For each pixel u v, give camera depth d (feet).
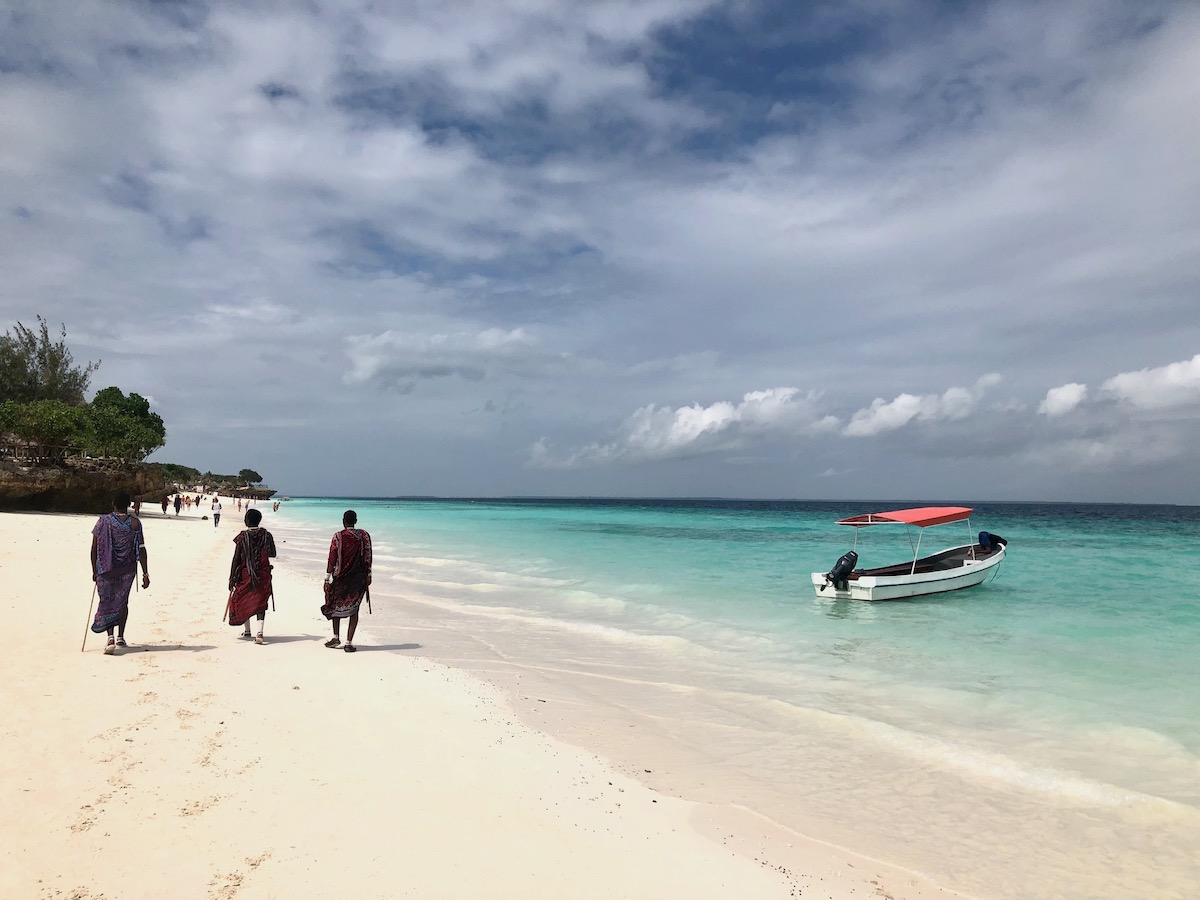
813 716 28.14
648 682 33.22
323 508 375.04
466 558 92.58
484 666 34.83
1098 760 24.30
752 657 38.52
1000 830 19.24
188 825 15.30
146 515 165.89
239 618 34.19
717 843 17.56
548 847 16.08
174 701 23.57
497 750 22.17
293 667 29.94
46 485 127.65
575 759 22.43
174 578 57.41
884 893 15.87
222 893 12.84
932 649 40.63
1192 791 21.93
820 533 150.10
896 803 20.77
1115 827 19.51
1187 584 69.56
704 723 27.37
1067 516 287.48
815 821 19.51
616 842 16.85
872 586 57.36
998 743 25.77
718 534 147.43
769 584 66.85
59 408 134.72
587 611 51.96
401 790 18.25
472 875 14.43
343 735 21.94
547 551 104.32
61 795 16.15
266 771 18.60
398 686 28.50
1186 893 16.31
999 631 46.14
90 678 25.52
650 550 105.81
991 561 68.08
